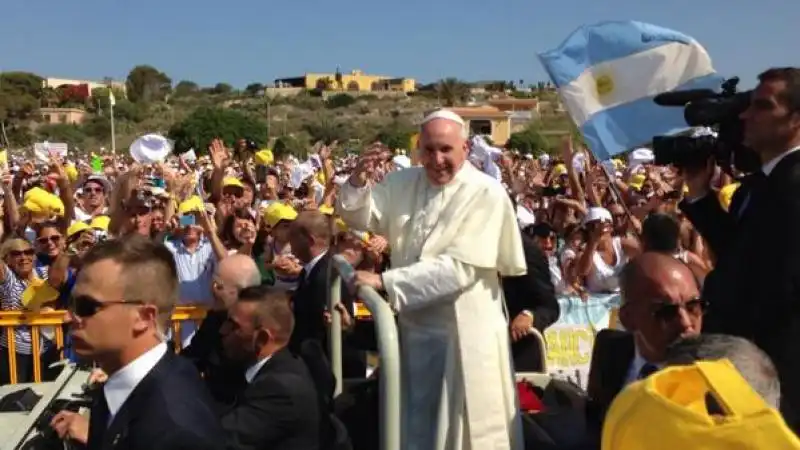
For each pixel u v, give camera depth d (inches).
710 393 58.1
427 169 134.6
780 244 106.4
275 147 1857.8
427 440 133.6
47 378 230.2
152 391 92.0
